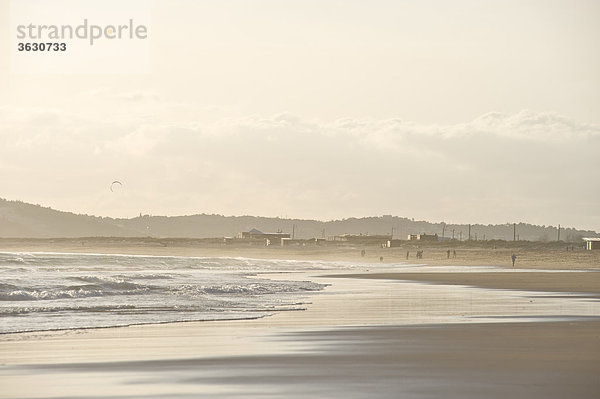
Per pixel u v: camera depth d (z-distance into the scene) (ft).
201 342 135.95
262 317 189.37
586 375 98.32
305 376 98.89
